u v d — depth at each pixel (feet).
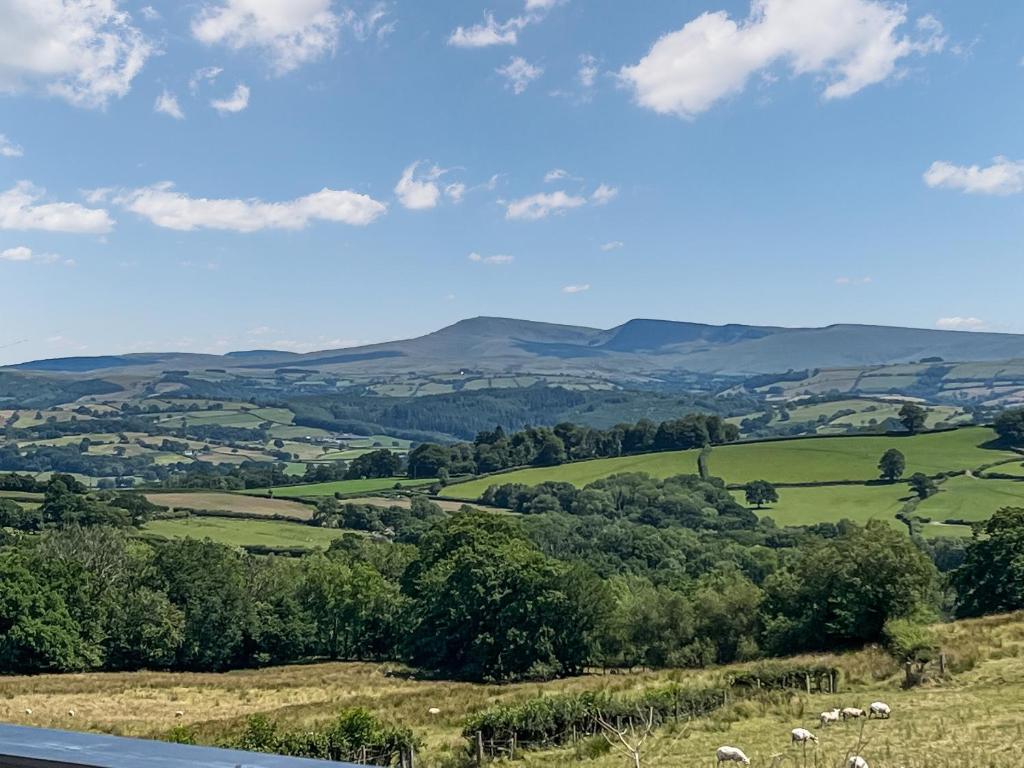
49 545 233.96
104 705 139.03
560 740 77.66
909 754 56.90
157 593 220.84
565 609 191.42
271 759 8.38
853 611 147.43
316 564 249.34
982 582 176.45
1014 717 68.03
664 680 115.85
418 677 192.24
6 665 193.88
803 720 75.77
